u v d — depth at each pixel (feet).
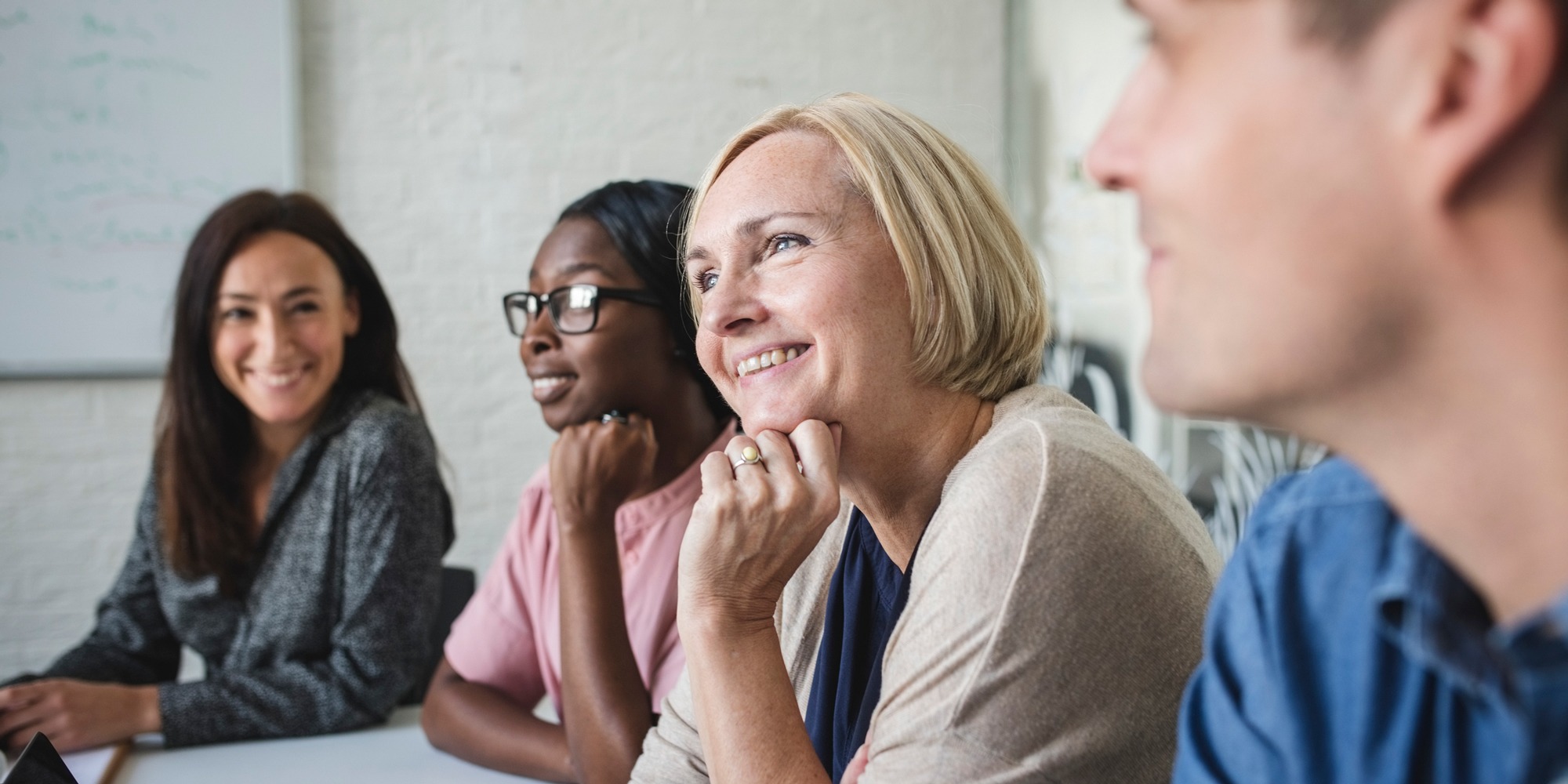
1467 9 1.08
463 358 10.08
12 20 9.02
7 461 9.22
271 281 5.45
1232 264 1.27
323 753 4.55
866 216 2.81
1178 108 1.30
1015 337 2.90
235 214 5.53
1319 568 1.73
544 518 4.81
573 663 3.96
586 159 10.28
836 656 3.08
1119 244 9.27
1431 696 1.51
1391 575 1.44
